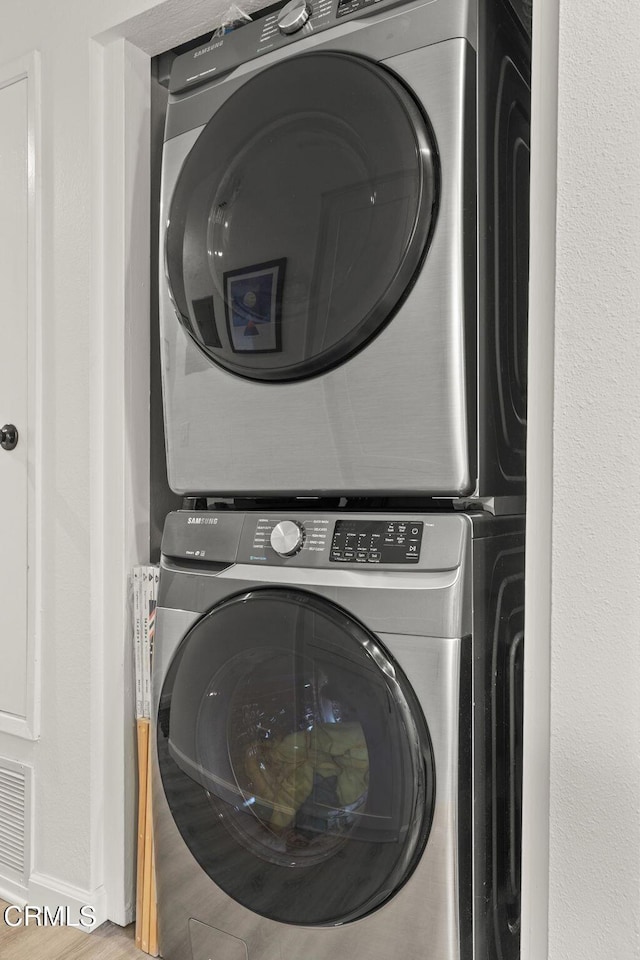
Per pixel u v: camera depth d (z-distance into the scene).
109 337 1.57
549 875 0.88
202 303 1.30
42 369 1.65
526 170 1.25
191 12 1.45
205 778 1.24
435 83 1.05
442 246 1.04
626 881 0.83
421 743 1.00
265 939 1.16
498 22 1.14
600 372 0.86
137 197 1.59
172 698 1.28
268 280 1.19
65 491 1.60
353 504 1.22
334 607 1.09
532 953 0.90
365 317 1.08
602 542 0.86
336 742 1.08
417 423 1.06
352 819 1.06
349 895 1.06
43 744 1.63
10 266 1.71
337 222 1.11
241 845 1.20
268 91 1.21
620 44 0.86
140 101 1.59
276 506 1.32
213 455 1.30
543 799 0.90
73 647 1.57
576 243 0.88
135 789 1.55
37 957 1.41
